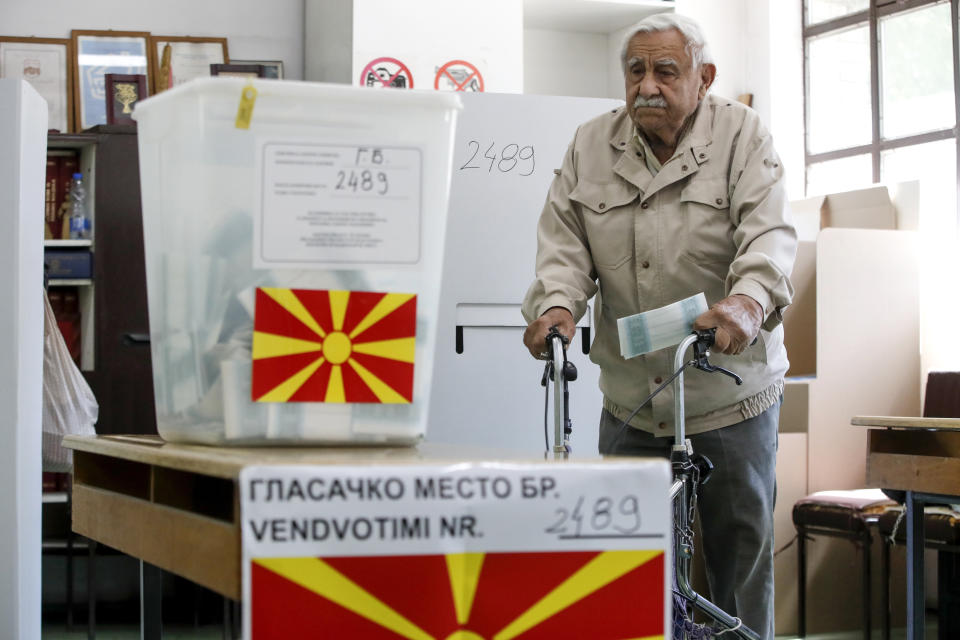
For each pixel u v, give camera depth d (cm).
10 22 499
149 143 132
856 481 449
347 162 125
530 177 379
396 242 127
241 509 99
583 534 105
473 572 103
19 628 264
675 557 200
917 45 511
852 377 450
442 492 103
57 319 460
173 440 133
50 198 461
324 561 100
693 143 245
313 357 125
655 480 106
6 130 269
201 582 112
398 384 127
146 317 450
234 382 123
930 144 502
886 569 396
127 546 136
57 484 453
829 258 448
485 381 372
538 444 375
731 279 227
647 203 249
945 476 280
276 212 124
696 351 199
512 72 496
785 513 437
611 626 105
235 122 123
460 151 375
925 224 476
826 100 557
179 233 126
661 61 237
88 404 357
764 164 240
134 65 504
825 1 559
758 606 250
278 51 530
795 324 471
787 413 455
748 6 578
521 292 376
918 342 462
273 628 99
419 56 482
